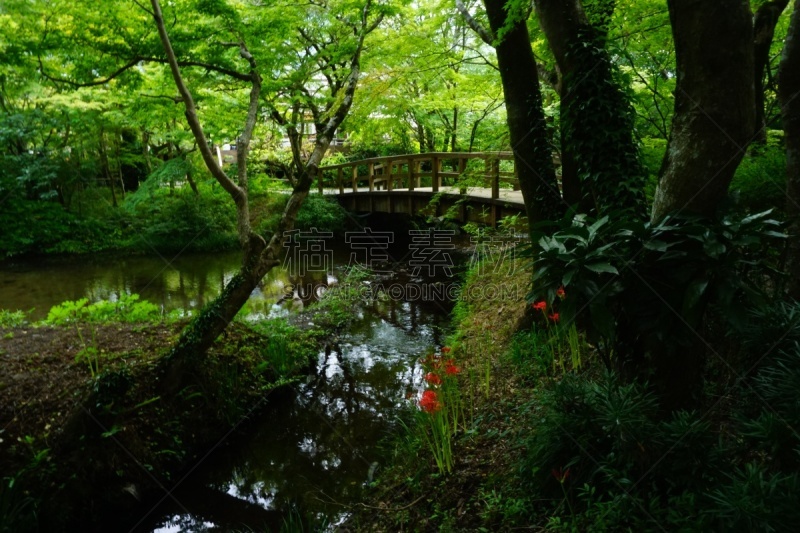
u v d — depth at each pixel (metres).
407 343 5.98
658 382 2.19
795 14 2.55
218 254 11.75
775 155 3.44
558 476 2.12
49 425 3.10
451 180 9.32
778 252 2.97
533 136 4.29
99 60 4.17
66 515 2.83
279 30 4.73
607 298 1.98
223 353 4.39
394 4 5.41
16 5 3.88
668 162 2.13
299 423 4.21
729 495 1.55
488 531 2.31
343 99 4.85
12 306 7.66
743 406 2.18
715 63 1.87
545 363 3.81
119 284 9.05
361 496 3.11
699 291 1.74
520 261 6.54
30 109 10.11
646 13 4.59
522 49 4.18
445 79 9.01
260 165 12.92
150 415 3.53
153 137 12.20
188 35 4.05
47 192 11.52
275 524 3.03
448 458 2.87
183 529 3.06
